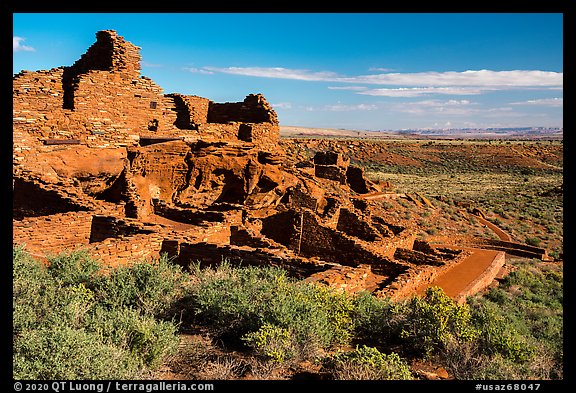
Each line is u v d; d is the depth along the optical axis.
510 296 22.16
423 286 19.55
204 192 26.47
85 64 25.86
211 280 10.90
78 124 21.66
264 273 12.06
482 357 8.70
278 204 27.77
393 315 10.62
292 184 29.50
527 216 57.34
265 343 7.74
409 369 8.33
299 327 8.36
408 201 51.62
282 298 9.29
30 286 8.24
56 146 20.22
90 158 20.92
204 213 21.33
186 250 15.74
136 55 25.36
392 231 29.47
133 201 21.30
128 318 7.69
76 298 8.30
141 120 25.52
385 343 10.18
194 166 26.00
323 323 8.97
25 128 19.50
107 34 24.42
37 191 18.69
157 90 26.72
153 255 15.71
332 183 43.88
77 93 21.48
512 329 10.38
